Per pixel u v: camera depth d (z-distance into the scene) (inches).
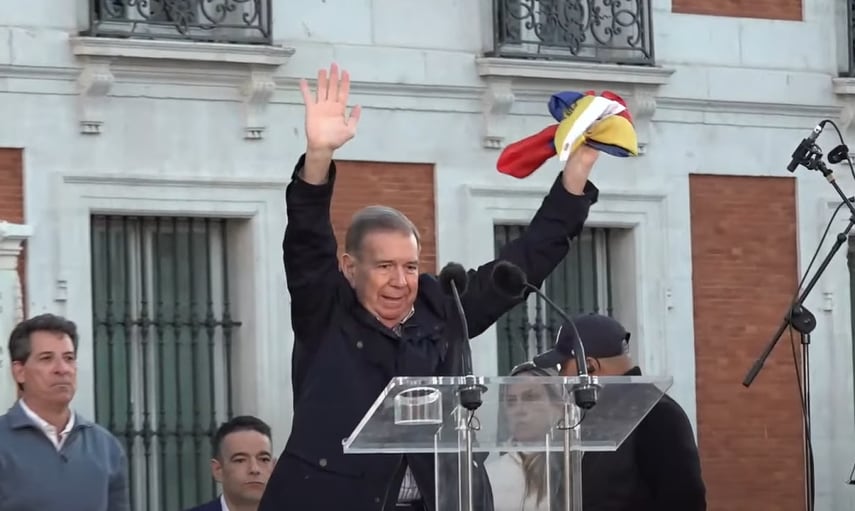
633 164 1306.6
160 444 1143.0
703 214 1328.7
